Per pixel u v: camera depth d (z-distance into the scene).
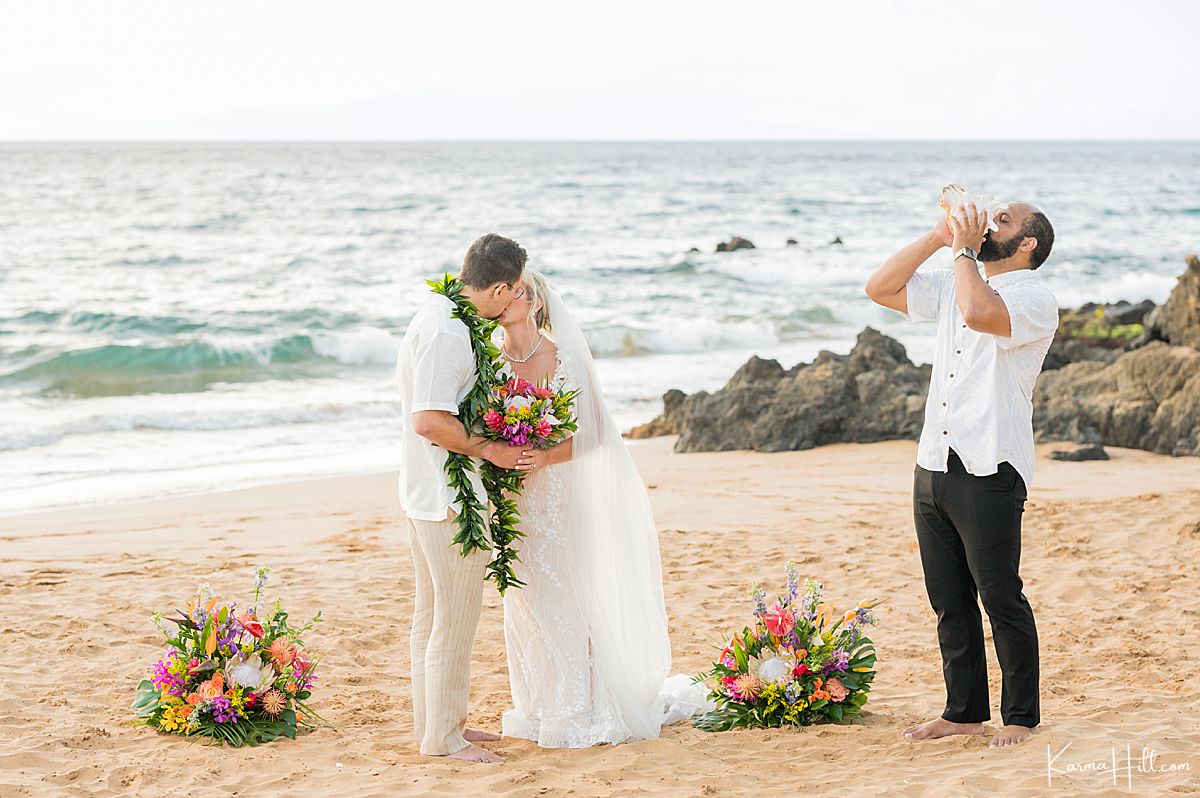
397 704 5.46
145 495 11.82
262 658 5.07
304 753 4.65
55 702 5.31
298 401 17.28
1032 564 8.03
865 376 14.58
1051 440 13.49
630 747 4.64
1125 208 62.91
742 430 13.86
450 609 4.54
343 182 76.25
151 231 42.06
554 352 4.82
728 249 41.31
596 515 4.90
